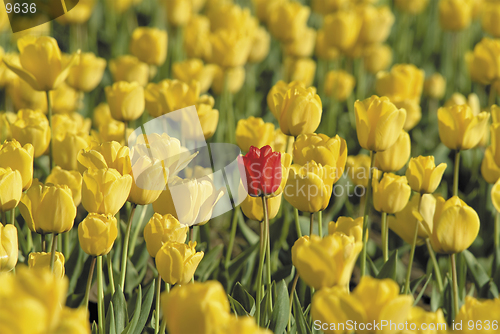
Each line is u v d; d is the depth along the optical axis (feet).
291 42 12.44
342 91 12.49
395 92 9.24
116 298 6.85
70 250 7.89
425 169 7.04
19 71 7.59
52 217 6.48
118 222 7.63
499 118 7.41
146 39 10.73
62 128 7.94
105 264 7.64
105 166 6.64
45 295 5.47
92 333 6.84
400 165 7.32
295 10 12.06
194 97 7.82
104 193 6.51
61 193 6.46
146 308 6.95
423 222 6.83
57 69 7.64
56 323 5.61
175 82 7.79
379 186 7.06
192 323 5.78
